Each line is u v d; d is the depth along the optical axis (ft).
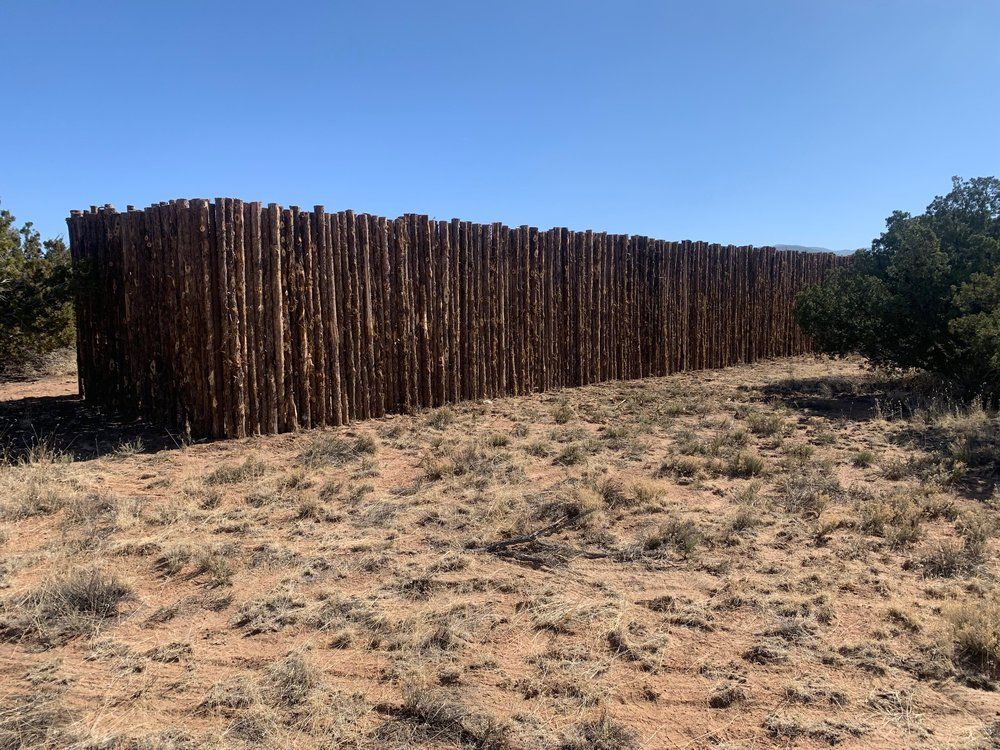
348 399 30.25
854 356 62.23
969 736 9.20
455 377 35.40
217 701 9.78
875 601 13.20
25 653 11.12
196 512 17.85
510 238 38.22
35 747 8.72
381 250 31.27
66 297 31.55
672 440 27.43
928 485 19.98
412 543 16.17
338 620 12.25
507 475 21.80
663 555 15.46
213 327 25.90
